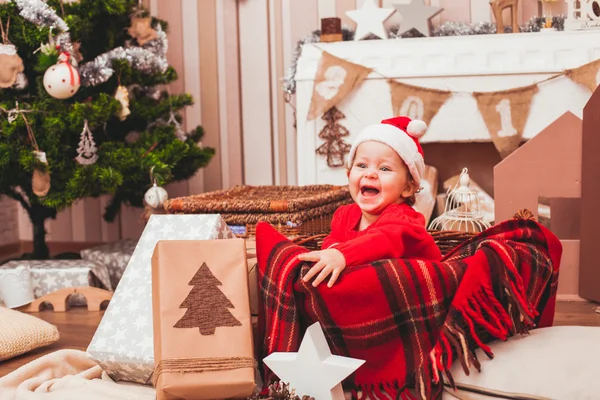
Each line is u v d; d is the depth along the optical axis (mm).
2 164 2543
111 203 3271
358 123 2881
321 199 2424
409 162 1623
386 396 1402
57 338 1979
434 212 2924
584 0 2748
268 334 1459
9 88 2701
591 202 2131
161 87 3570
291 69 3074
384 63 2840
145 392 1530
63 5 2824
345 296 1384
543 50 2707
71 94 2594
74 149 2812
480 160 3148
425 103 2795
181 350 1366
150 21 3027
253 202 2244
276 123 3492
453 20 3176
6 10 2592
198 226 1660
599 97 2057
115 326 1592
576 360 1314
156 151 2863
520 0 3104
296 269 1427
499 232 1585
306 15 3385
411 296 1393
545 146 2184
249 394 1387
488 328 1375
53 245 3688
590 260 2154
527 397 1267
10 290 2434
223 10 3492
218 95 3543
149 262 1650
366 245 1428
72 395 1479
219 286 1419
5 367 1803
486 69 2738
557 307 2154
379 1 3217
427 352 1406
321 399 1320
